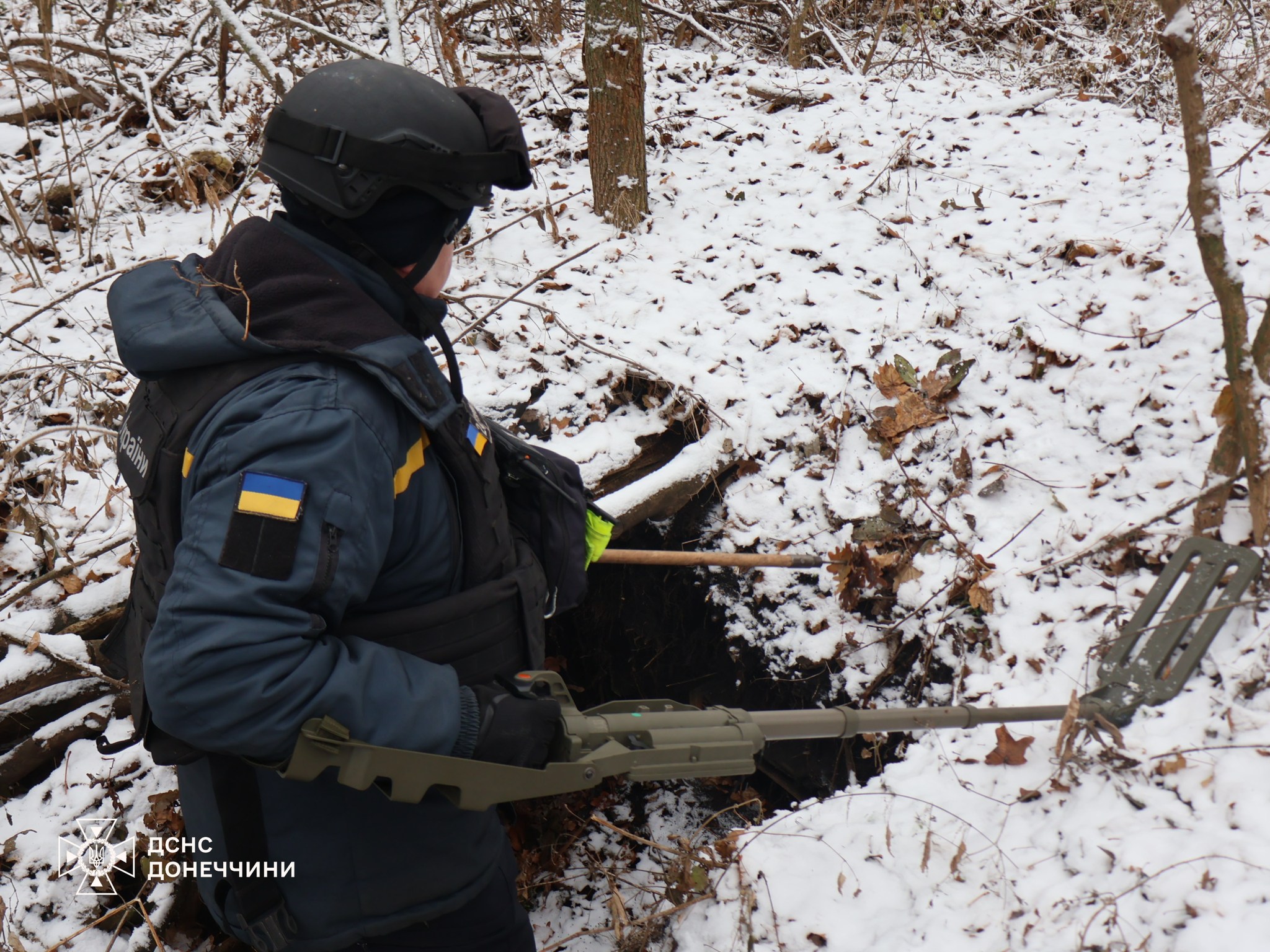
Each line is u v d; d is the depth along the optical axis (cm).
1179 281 288
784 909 189
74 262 385
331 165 124
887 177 384
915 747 221
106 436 274
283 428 115
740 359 316
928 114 430
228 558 111
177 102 495
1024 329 293
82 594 243
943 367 294
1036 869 180
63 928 213
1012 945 169
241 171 438
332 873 135
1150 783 186
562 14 579
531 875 282
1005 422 276
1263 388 207
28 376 314
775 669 265
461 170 127
